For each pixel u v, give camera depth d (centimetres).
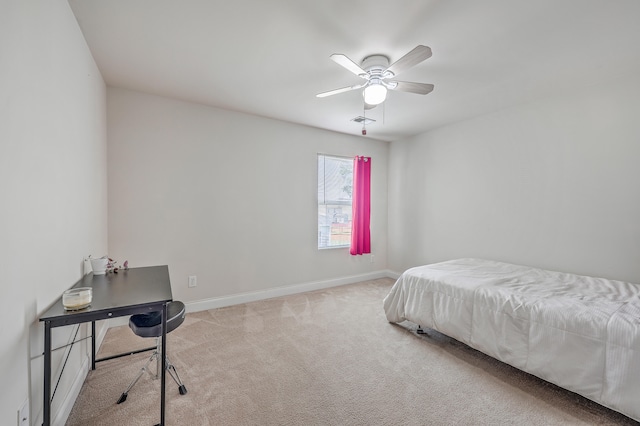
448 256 395
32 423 122
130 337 258
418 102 309
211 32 190
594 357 164
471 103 311
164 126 302
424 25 180
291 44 204
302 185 400
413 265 448
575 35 189
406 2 160
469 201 367
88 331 208
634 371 151
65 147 161
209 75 252
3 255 101
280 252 383
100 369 207
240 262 352
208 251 330
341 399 177
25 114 117
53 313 129
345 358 226
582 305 183
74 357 176
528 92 282
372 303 356
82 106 194
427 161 424
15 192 109
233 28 186
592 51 208
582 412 166
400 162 469
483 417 162
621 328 158
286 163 384
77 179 183
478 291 224
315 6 164
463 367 214
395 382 195
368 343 251
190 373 203
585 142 268
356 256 459
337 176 439
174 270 311
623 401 152
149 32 191
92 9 168
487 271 279
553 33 187
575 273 274
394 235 481
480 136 354
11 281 106
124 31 190
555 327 180
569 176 279
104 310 135
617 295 204
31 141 122
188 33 192
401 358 227
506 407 171
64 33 159
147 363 201
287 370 208
